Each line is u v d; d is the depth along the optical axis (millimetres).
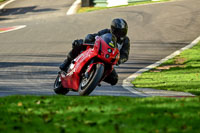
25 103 20672
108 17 115500
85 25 104312
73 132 13977
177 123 14859
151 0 143125
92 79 23625
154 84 39656
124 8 132500
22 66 53688
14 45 78562
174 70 50406
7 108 19078
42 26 106188
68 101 21125
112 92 32844
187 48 72500
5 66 53531
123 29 24281
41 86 36406
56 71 49625
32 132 13977
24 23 116250
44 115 17078
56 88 30578
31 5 162375
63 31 96500
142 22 104250
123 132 13672
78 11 139375
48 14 136750
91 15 121750
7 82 38406
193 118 15641
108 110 17734
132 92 33219
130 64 57531
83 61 24766
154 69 52562
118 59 24609
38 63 57094
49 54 67312
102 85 38688
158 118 15672
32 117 16781
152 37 85875
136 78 45062
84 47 26438
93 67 24250
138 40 82938
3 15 141625
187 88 35656
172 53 67875
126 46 25734
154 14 115250
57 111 18062
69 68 26656
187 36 86000
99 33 25984
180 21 102938
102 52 23875
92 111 17719
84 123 15172
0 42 83250
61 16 125250
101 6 145375
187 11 116250
